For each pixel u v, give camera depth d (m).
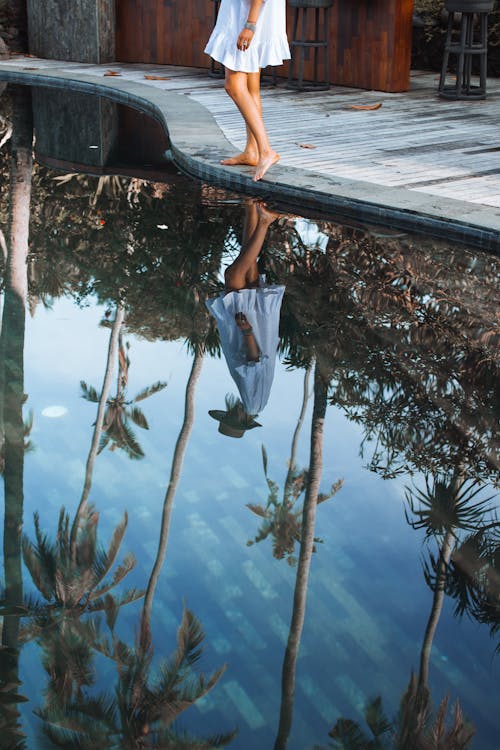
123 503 2.38
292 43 8.88
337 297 3.88
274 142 6.52
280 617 1.90
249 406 2.98
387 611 1.94
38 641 1.81
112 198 5.46
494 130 7.11
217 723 1.59
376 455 2.66
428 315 3.68
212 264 4.32
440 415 2.90
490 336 3.48
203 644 1.80
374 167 5.76
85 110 8.50
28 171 6.15
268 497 2.42
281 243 4.60
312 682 1.70
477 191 5.15
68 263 4.32
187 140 6.53
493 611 1.95
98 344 3.46
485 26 8.44
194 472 2.55
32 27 11.36
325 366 3.25
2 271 4.20
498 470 2.58
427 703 1.65
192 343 3.46
